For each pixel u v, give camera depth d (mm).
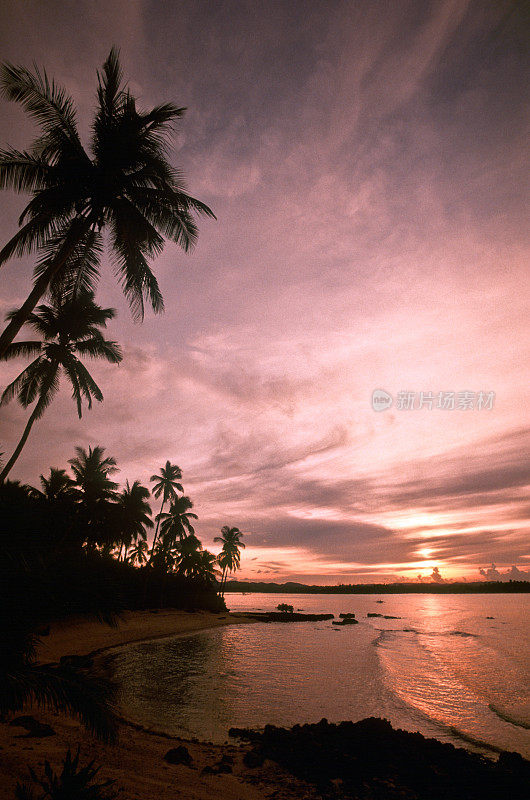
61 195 10898
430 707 15805
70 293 12641
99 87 11617
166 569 48750
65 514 29844
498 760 10164
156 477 49969
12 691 4645
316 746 10273
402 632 45562
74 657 20000
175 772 8148
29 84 10453
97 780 6852
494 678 21672
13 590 5207
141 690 15828
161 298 12391
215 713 13555
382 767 9367
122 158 11125
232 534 70562
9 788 5832
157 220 12328
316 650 29562
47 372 21766
